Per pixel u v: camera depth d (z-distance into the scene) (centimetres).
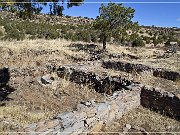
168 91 1127
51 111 997
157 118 954
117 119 906
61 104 1103
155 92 1057
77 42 2933
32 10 749
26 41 2509
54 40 2842
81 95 1229
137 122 895
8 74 1386
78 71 1420
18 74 1396
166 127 880
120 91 1013
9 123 730
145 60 1947
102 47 2638
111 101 887
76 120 727
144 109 1048
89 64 1641
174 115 992
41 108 1029
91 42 3180
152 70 1523
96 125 801
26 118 856
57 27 4047
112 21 2392
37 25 3809
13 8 771
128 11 2366
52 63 1686
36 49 2061
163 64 1758
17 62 1703
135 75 1437
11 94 1165
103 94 1255
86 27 4531
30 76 1401
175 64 1788
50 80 1312
